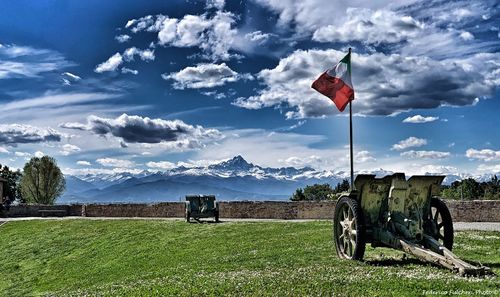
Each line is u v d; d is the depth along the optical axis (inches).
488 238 959.6
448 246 677.9
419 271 588.7
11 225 2121.1
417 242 650.8
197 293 571.2
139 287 688.4
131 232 1603.1
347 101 841.5
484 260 699.4
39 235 1851.6
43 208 2529.5
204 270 801.6
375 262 685.3
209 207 1701.5
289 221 1560.0
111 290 729.6
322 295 502.6
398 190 667.4
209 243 1224.8
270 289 550.3
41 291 1205.1
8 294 1256.8
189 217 1695.4
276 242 1071.6
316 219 1697.8
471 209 1508.4
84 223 1941.4
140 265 1150.3
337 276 589.6
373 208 700.7
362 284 533.3
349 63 845.8
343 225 731.4
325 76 852.6
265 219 1774.1
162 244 1342.3
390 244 667.4
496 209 1489.9
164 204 2111.2
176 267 936.9
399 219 667.4
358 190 696.4
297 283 565.6
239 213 1868.8
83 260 1417.3
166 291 605.6
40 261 1534.2
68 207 2482.8
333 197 1851.6
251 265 792.9
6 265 1569.9
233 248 1085.8
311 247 930.7
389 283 526.6
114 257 1343.5
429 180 672.4
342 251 743.1
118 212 2258.9
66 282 1222.9
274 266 751.7
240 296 534.3
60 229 1876.2
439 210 683.4
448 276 552.7
